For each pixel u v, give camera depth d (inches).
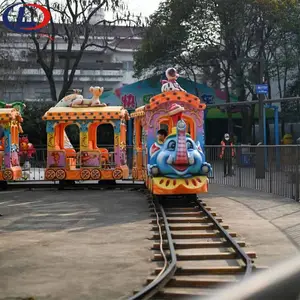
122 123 851.4
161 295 278.2
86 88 1939.0
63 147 867.4
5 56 1497.3
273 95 1670.8
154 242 410.6
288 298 232.7
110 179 829.2
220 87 1841.8
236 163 848.3
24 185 855.1
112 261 352.5
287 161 668.1
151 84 1461.6
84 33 1488.7
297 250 370.9
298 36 1353.3
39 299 275.9
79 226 488.4
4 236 447.5
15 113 840.9
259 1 1240.8
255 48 1424.7
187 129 640.4
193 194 608.1
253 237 419.2
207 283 294.7
